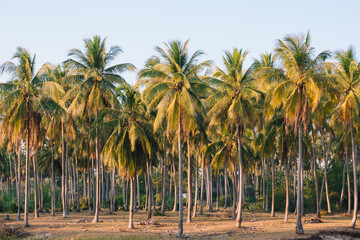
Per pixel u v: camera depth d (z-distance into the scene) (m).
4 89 31.14
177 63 26.67
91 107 34.59
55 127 43.03
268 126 34.19
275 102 25.19
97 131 35.25
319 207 37.47
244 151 37.91
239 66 29.30
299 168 24.92
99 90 34.66
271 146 34.56
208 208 51.78
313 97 25.31
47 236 24.70
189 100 24.31
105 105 37.16
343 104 27.66
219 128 35.31
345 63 29.31
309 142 37.44
